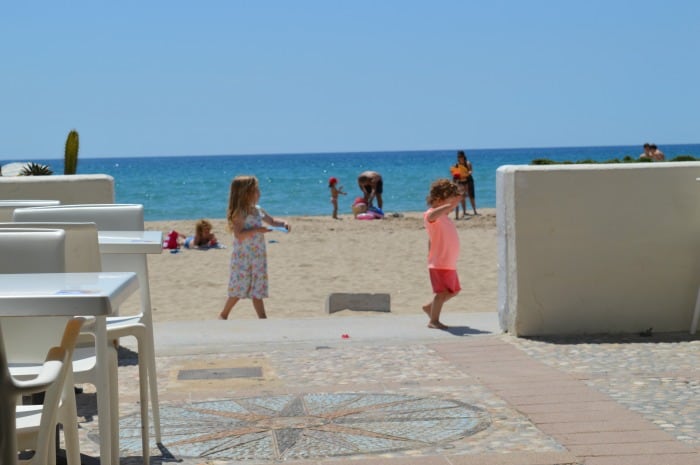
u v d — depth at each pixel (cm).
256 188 1124
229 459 557
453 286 973
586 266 923
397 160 17125
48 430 336
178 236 2342
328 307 1309
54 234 421
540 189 913
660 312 937
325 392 717
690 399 675
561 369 781
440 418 637
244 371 794
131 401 698
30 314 328
